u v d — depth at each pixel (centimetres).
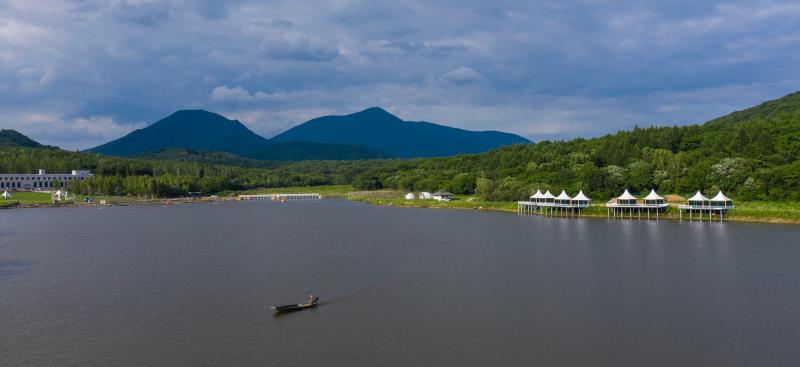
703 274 9375
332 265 10388
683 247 12225
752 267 9919
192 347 6044
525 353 5812
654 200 19450
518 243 13138
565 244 12900
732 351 5825
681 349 5897
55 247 12925
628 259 10825
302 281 9038
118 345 6109
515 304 7606
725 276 9206
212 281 9062
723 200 17925
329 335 6400
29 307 7562
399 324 6775
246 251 12138
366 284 8800
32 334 6469
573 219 19238
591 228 16212
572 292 8231
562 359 5647
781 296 7919
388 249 12319
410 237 14462
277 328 6662
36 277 9438
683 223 17338
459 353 5822
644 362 5562
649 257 11025
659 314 7100
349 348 5988
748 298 7825
